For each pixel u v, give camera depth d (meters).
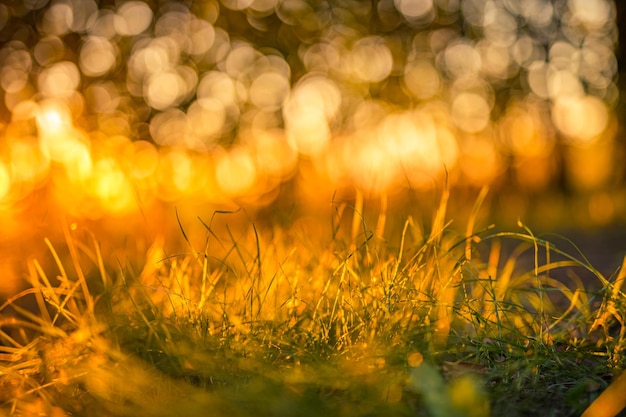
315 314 2.28
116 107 9.61
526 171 10.66
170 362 2.13
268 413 1.83
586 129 10.83
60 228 4.43
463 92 12.35
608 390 1.79
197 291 2.67
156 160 9.00
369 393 1.89
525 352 2.10
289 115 11.17
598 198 8.59
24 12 8.54
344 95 11.70
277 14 10.84
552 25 11.70
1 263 3.90
